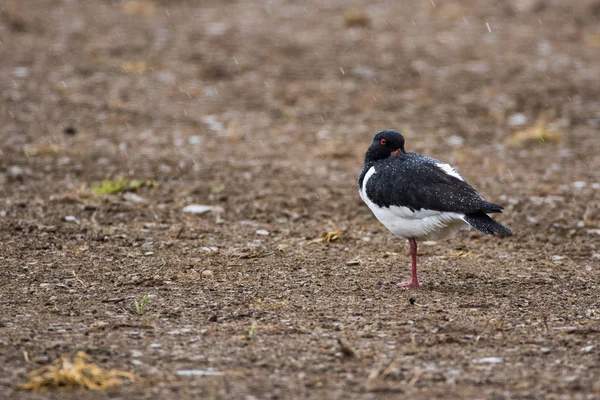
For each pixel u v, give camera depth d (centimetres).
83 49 2591
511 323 932
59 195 1483
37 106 2075
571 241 1324
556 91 2294
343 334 894
